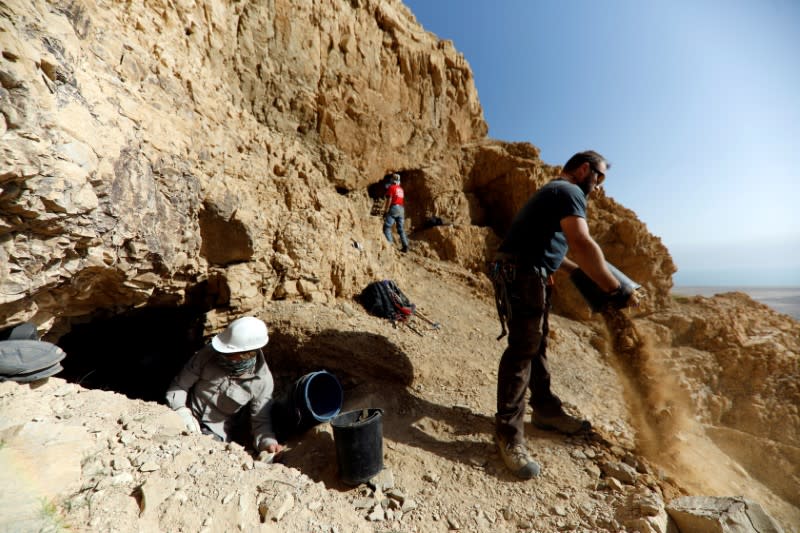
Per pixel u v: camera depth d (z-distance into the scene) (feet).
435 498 7.29
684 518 6.58
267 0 22.12
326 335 12.60
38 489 4.52
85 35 8.43
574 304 26.58
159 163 9.90
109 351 15.30
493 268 8.61
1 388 5.98
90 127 7.28
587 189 8.30
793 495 10.91
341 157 26.22
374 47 30.58
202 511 5.10
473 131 42.09
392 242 29.17
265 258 14.40
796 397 16.39
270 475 6.31
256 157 16.56
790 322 24.02
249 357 9.57
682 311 25.85
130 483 5.16
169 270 10.59
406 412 10.39
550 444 8.97
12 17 6.05
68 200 6.62
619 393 15.31
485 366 14.57
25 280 6.61
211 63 17.70
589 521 6.63
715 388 17.57
